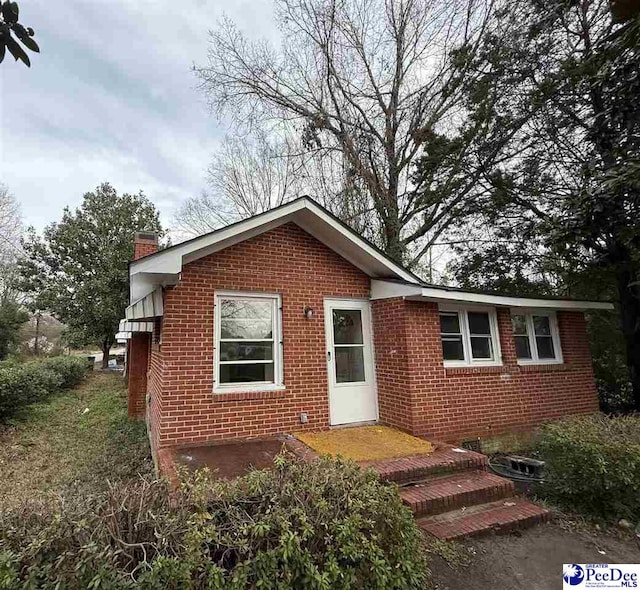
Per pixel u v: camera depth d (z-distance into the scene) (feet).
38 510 7.94
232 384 21.03
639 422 16.34
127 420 35.81
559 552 12.51
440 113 42.63
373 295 25.61
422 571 9.55
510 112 36.73
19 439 29.14
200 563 7.11
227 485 9.30
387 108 45.21
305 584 7.58
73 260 74.95
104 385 59.82
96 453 26.30
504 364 25.95
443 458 17.58
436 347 23.53
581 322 30.22
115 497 8.14
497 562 11.91
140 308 25.35
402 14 40.98
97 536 7.27
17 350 80.64
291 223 23.85
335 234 23.26
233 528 8.01
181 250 18.25
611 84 22.22
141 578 6.68
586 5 29.30
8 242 87.04
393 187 45.85
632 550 12.68
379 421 24.43
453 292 23.15
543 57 33.32
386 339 24.36
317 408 22.79
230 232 19.74
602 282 32.27
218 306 21.31
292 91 44.16
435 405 22.72
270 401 21.52
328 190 48.85
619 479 13.93
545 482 17.12
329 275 24.64
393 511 9.37
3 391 31.78
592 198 23.15
